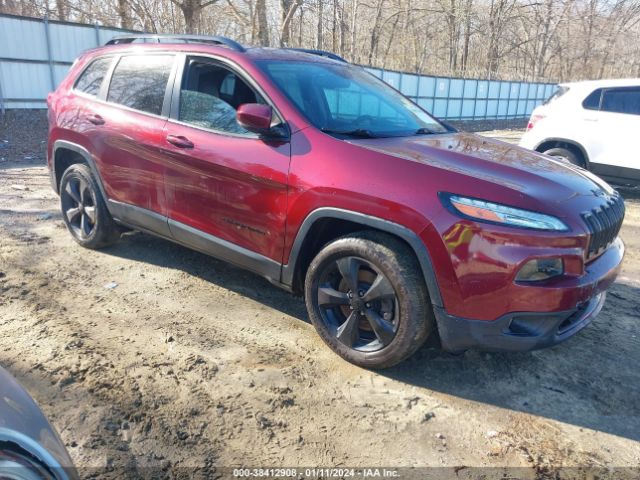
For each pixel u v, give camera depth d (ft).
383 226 9.39
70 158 16.44
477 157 10.37
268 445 8.33
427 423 8.98
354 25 96.58
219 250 12.13
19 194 23.50
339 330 10.48
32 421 5.52
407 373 10.36
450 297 9.05
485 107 98.68
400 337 9.58
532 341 9.00
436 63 132.77
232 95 11.97
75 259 15.40
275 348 11.01
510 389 10.00
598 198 10.01
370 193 9.50
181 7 60.13
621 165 25.88
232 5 71.00
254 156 10.96
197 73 12.62
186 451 8.12
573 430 8.96
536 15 128.06
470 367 10.64
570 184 10.01
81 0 79.00
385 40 124.36
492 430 8.87
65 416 8.66
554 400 9.73
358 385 9.90
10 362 10.05
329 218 10.26
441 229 8.90
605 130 26.14
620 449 8.56
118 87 14.39
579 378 10.45
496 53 130.52
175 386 9.59
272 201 10.76
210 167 11.67
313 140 10.48
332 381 9.97
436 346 11.33
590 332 12.33
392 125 12.41
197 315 12.29
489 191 8.99
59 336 11.07
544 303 8.75
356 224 10.41
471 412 9.31
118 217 14.62
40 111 52.95
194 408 9.04
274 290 13.75
